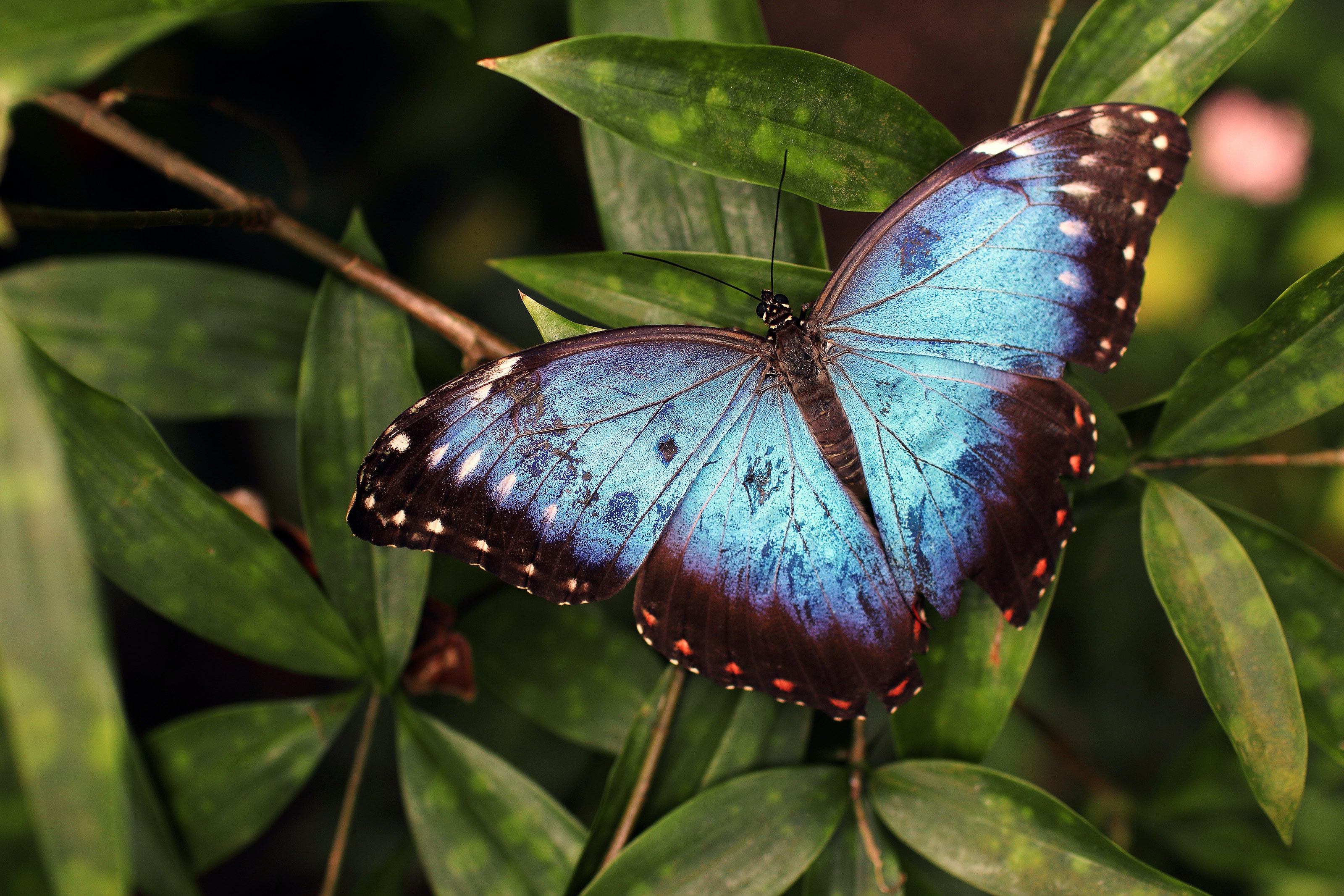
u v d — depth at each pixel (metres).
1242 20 0.57
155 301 0.60
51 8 0.54
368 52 0.68
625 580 0.58
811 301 0.58
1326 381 0.57
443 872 0.58
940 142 0.57
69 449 0.57
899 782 0.57
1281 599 0.58
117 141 0.58
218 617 0.57
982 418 0.58
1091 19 0.57
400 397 0.58
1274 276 0.72
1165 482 0.58
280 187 0.68
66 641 0.53
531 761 0.63
